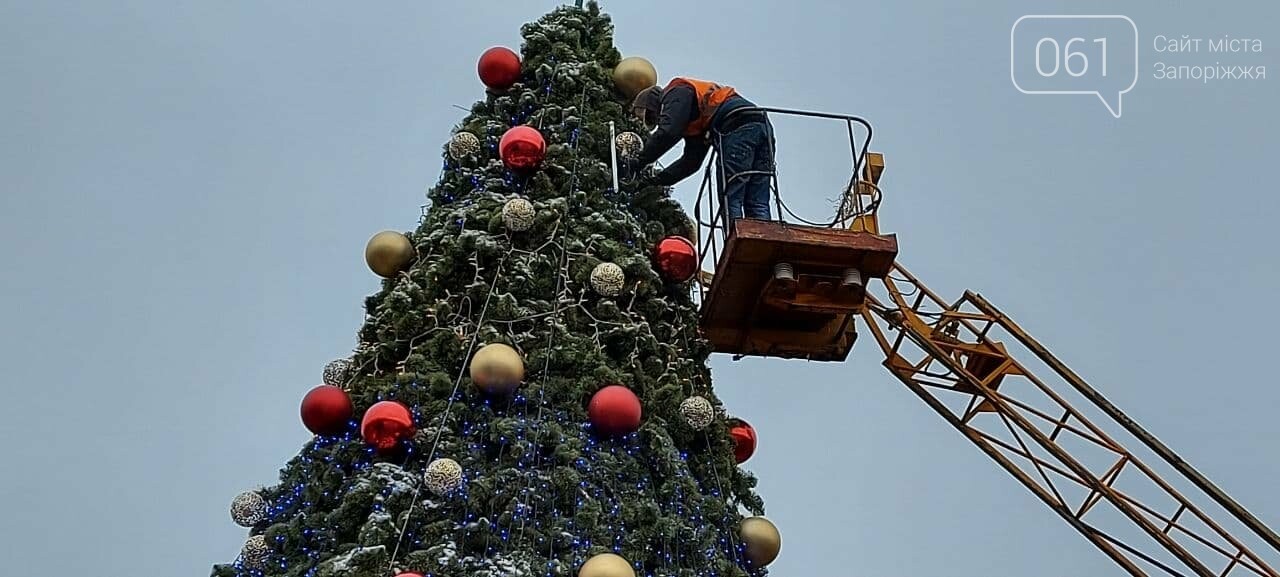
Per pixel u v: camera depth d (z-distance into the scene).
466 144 11.12
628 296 10.15
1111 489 14.14
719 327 12.05
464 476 8.71
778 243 11.02
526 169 10.83
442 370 9.48
